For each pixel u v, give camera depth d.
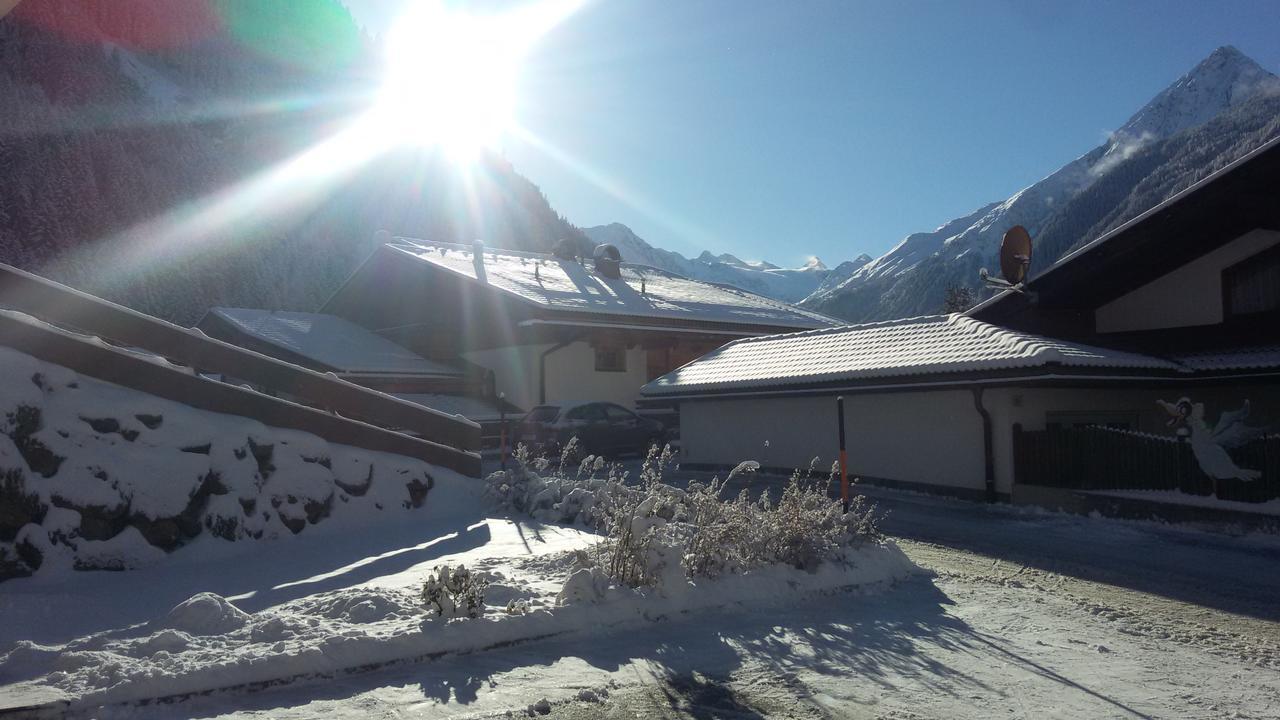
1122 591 8.52
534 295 29.11
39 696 4.66
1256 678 5.77
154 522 8.89
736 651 6.15
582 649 6.12
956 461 16.03
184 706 4.83
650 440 24.94
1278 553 10.52
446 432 13.48
